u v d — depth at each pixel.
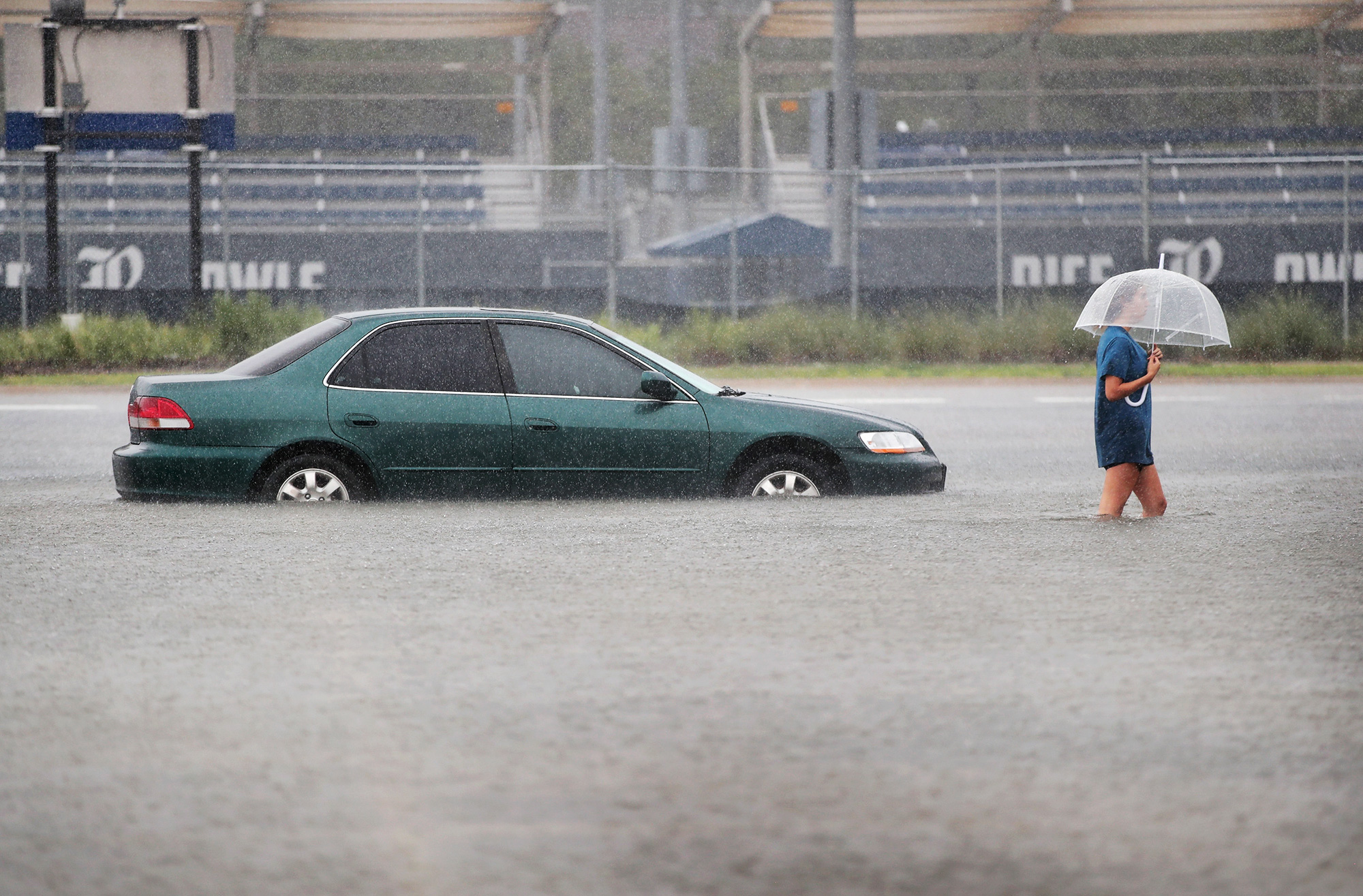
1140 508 39.16
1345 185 105.12
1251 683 20.91
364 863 14.32
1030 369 95.50
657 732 18.55
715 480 38.56
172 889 13.74
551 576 28.70
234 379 37.56
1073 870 14.12
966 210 169.62
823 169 136.12
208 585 27.98
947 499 39.69
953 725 18.83
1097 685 20.77
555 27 180.62
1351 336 103.75
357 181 170.00
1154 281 35.59
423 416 37.56
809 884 13.79
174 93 99.00
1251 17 178.50
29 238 138.38
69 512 37.09
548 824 15.36
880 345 101.31
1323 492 41.91
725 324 102.38
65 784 16.69
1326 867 14.20
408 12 166.50
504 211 173.25
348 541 32.56
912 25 177.62
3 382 85.00
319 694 20.39
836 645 23.11
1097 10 171.00
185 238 140.75
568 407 38.06
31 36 97.81
